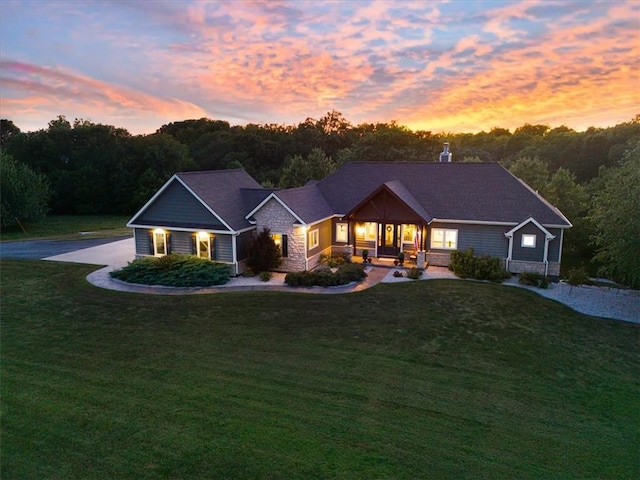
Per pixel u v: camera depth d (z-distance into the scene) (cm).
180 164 6575
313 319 1753
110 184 6291
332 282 2195
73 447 927
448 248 2634
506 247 2492
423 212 2595
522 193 2570
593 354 1506
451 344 1532
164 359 1385
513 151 8131
